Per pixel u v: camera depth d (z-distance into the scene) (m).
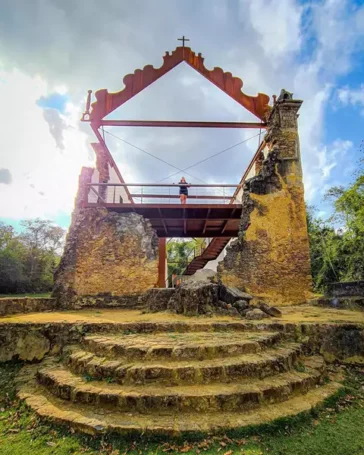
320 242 18.58
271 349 4.79
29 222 36.19
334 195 16.00
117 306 9.41
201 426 3.13
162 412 3.40
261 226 9.98
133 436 3.08
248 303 7.27
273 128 10.88
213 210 10.84
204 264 16.02
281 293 9.53
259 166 12.49
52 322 5.80
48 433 3.29
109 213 10.34
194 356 4.20
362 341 5.61
